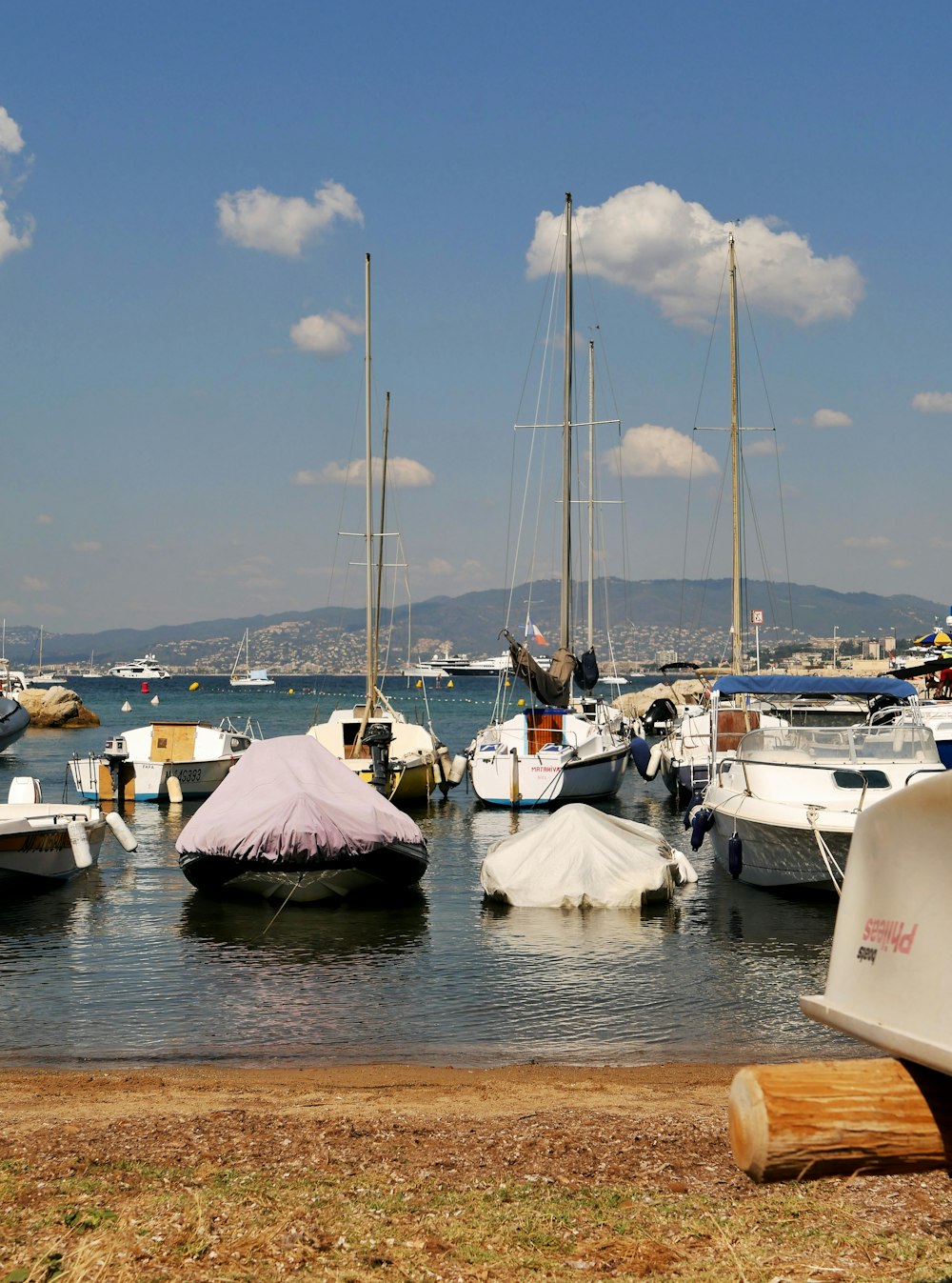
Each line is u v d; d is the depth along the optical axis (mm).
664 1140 7957
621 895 18938
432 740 36906
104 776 35312
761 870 20000
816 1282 5234
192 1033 12336
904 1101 3475
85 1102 9523
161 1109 9250
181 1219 6164
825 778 20188
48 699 80125
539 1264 5547
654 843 21109
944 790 3453
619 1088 10109
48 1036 12219
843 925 3914
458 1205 6480
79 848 20906
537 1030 12492
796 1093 3434
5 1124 8602
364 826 19109
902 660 50156
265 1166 7340
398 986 14359
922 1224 6047
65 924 18031
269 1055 11539
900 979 3582
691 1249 5777
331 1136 8141
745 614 45656
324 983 14516
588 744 34438
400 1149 7793
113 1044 11930
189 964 15500
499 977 14773
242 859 18953
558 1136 8086
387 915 18656
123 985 14422
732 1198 6586
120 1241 5773
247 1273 5406
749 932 17344
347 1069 10930
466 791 39438
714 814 21797
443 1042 12047
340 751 36750
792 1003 13586
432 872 22984
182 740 37469
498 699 38562
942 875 3480
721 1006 13453
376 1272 5453
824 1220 6137
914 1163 3488
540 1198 6609
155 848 26078
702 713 36312
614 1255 5672
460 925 17906
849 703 31781
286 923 18094
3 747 54188
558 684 35906
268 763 20812
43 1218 6184
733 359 45625
